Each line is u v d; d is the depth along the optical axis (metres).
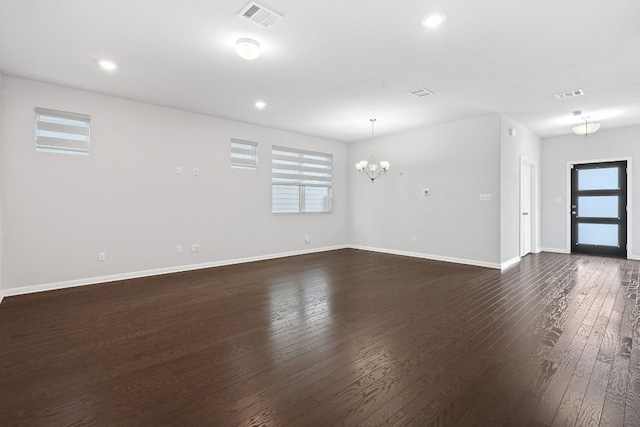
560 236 7.00
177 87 4.14
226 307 3.39
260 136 6.12
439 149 6.01
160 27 2.75
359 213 7.51
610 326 2.82
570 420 1.61
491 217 5.34
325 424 1.59
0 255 3.62
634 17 2.56
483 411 1.68
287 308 3.35
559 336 2.62
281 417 1.64
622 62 3.39
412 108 4.99
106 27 2.74
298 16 2.57
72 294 3.85
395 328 2.82
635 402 1.74
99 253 4.38
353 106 4.91
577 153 6.72
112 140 4.47
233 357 2.29
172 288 4.12
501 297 3.71
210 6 2.46
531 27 2.72
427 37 2.89
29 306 3.41
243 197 5.89
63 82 3.96
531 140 6.61
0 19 2.60
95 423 1.60
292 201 6.70
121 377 2.04
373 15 2.56
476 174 5.50
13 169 3.78
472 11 2.50
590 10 2.47
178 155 5.09
